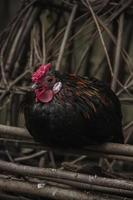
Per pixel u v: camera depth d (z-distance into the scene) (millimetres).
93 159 4160
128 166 4461
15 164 3145
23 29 4172
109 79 4426
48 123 3049
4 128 3258
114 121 3199
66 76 3195
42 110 3068
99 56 4879
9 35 4164
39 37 4184
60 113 3033
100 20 3854
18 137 3297
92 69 4926
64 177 3012
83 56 4082
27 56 4230
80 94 3113
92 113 3062
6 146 4023
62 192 3088
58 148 3227
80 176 2984
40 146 3283
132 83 3760
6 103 3867
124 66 4359
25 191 3170
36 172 3074
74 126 3021
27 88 3809
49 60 3939
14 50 4098
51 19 4484
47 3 4316
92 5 4023
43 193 3129
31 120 3109
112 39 3869
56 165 3986
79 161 4008
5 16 6715
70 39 3943
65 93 3104
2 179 3242
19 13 4234
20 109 3451
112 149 3109
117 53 3766
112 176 3420
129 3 3953
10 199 3432
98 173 3396
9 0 6707
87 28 4047
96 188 3059
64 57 4520
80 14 4094
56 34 4270
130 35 4914
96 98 3133
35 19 4238
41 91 3115
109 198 3053
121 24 3902
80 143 3113
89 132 3086
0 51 4176
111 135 3184
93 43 4422
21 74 4020
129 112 5324
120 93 3842
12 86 3834
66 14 4492
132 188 2896
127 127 3797
